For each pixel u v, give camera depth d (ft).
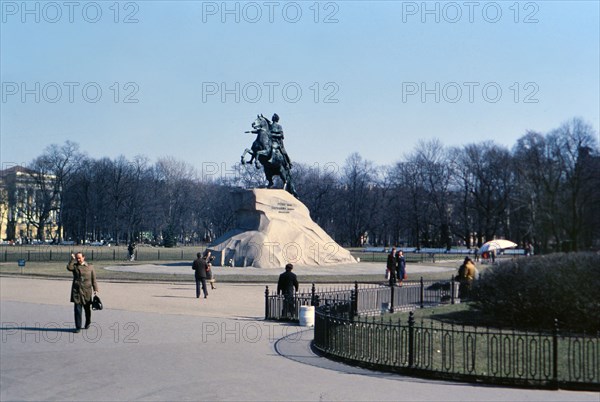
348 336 54.19
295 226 175.01
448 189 350.23
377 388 43.34
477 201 334.03
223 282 129.08
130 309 87.15
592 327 61.87
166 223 424.05
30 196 414.62
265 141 177.47
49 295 106.73
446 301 96.27
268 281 130.41
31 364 50.26
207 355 54.60
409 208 363.15
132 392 41.52
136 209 407.64
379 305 85.25
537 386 43.96
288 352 56.54
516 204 283.18
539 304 63.98
